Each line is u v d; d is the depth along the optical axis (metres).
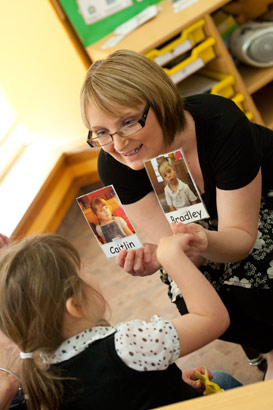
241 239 1.24
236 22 2.71
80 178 3.15
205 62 2.46
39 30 2.64
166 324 0.91
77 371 0.89
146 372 0.89
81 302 0.90
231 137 1.23
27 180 2.85
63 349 0.90
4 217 2.62
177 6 2.52
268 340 1.40
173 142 1.25
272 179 1.42
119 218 1.15
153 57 2.33
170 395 0.92
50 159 2.96
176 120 1.21
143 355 0.88
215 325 0.93
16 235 2.51
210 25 2.38
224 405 0.58
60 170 2.99
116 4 2.59
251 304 1.33
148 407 0.88
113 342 0.89
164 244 1.02
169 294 1.45
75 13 2.57
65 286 0.89
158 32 2.36
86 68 2.75
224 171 1.25
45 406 0.90
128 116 1.13
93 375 0.88
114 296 2.23
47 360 0.92
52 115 2.94
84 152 3.01
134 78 1.13
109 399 0.88
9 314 0.90
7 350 1.12
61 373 0.90
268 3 2.67
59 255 0.91
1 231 2.52
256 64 2.54
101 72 1.12
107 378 0.88
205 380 1.13
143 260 1.18
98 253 2.59
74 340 0.90
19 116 3.00
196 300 0.94
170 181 1.13
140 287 2.22
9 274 0.90
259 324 1.39
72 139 3.00
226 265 1.35
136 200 1.42
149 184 1.40
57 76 2.79
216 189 1.31
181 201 1.15
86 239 2.74
